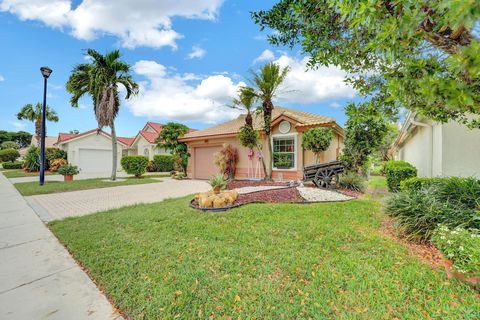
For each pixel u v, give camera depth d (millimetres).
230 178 12961
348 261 3174
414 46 1734
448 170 6355
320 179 8828
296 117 11352
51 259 3777
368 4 1655
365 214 5332
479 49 1246
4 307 2574
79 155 25031
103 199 9078
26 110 30406
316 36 2955
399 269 2947
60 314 2453
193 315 2314
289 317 2217
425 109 2014
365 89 3330
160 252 3705
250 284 2752
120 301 2600
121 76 15078
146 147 28422
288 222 4848
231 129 14133
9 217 6492
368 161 10906
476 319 2078
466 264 2535
